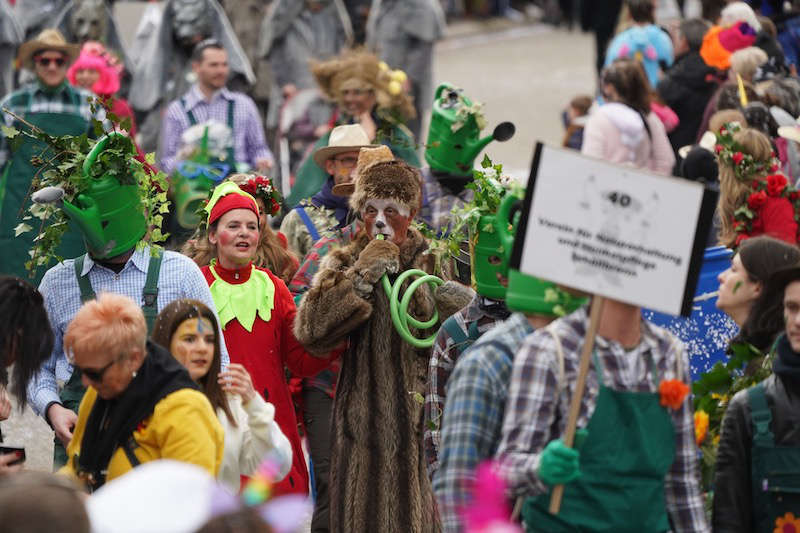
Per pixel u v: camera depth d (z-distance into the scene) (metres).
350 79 25.14
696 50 29.56
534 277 11.69
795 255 13.95
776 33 33.00
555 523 10.99
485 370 11.56
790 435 11.74
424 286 16.61
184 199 25.11
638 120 25.42
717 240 20.31
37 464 21.22
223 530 7.24
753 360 13.37
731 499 12.00
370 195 16.61
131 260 15.74
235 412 13.82
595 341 11.15
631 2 33.12
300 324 16.20
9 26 35.66
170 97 34.16
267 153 29.55
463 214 16.39
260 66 37.31
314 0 37.31
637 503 11.02
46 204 15.64
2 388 13.62
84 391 15.67
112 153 15.34
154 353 12.41
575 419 10.84
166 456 12.13
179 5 33.81
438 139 21.27
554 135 47.22
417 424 16.34
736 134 18.59
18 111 26.52
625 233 11.09
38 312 13.76
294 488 16.22
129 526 7.14
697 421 13.02
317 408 17.62
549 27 74.62
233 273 16.70
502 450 11.02
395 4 38.47
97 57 30.22
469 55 65.38
